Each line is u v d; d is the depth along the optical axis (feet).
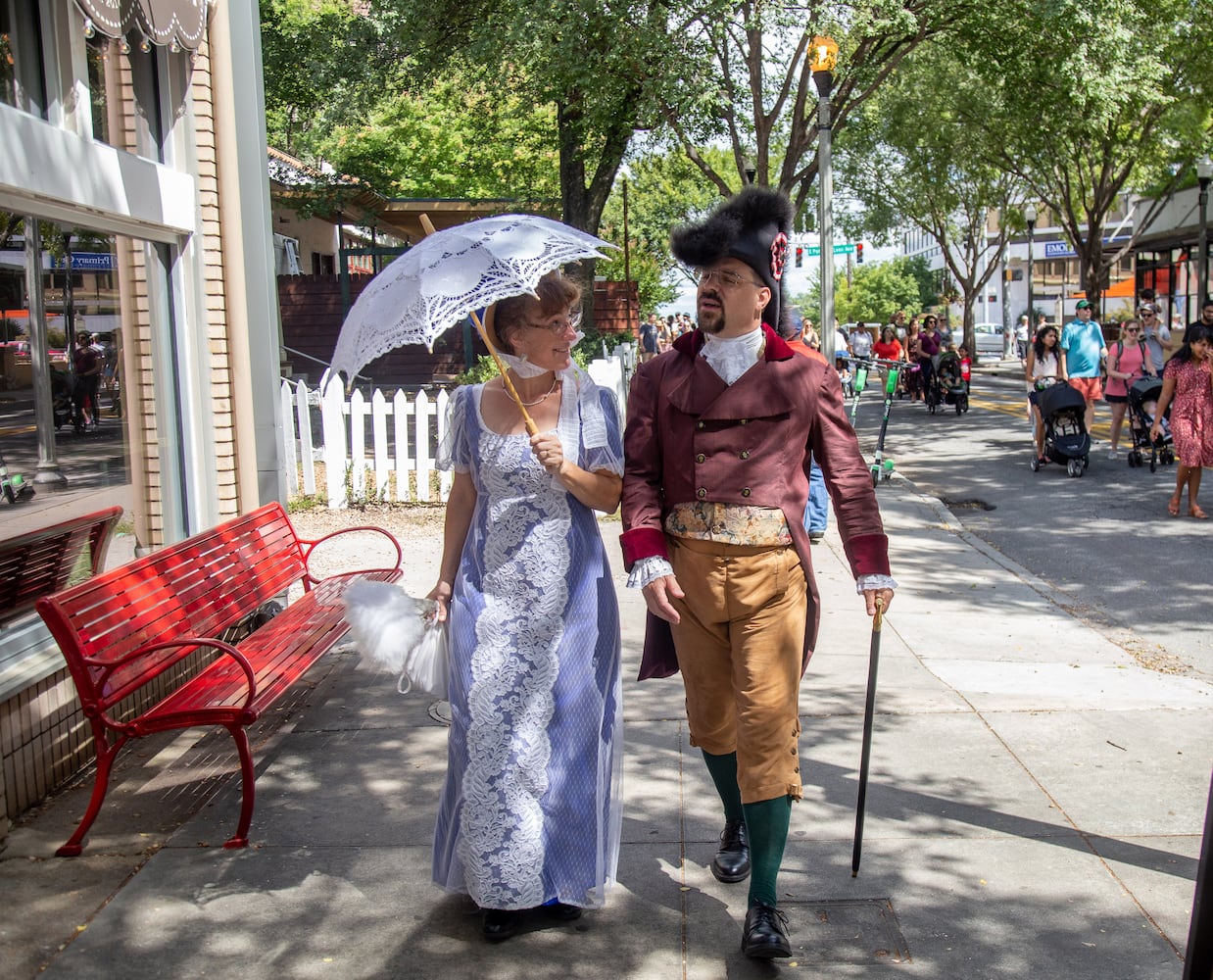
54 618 12.53
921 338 74.49
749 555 10.51
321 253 98.17
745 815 10.64
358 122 67.21
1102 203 104.42
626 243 95.35
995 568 28.73
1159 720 16.74
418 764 15.40
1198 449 34.47
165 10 17.20
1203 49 80.48
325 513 35.06
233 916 11.43
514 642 10.87
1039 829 13.12
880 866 12.24
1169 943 10.71
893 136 105.60
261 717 17.37
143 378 18.81
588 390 11.27
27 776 13.99
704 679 11.16
